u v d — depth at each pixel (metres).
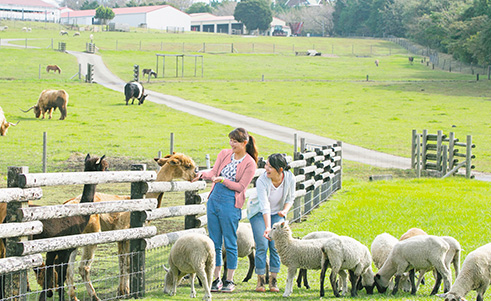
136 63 72.38
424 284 8.05
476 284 6.73
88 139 26.78
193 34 126.50
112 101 43.12
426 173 24.88
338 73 72.69
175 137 28.97
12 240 5.61
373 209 14.46
